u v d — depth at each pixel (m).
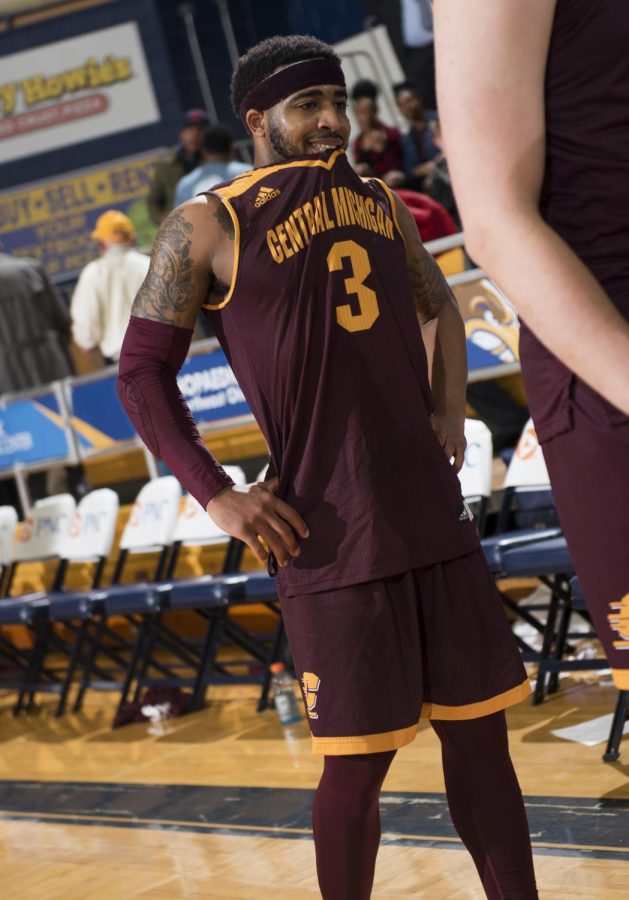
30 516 6.83
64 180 10.58
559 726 4.06
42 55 10.70
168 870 3.46
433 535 2.06
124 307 7.38
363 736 2.03
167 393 2.12
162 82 10.64
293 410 2.05
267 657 5.46
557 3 1.17
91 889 3.44
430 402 2.16
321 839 2.09
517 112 1.15
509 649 2.12
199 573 6.75
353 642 2.03
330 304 2.04
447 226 6.29
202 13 10.84
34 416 7.06
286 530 2.03
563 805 3.22
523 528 5.52
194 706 5.67
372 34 9.38
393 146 8.16
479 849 2.17
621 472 1.27
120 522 7.29
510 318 5.04
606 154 1.22
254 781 4.24
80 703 6.45
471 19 1.15
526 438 4.75
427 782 3.71
